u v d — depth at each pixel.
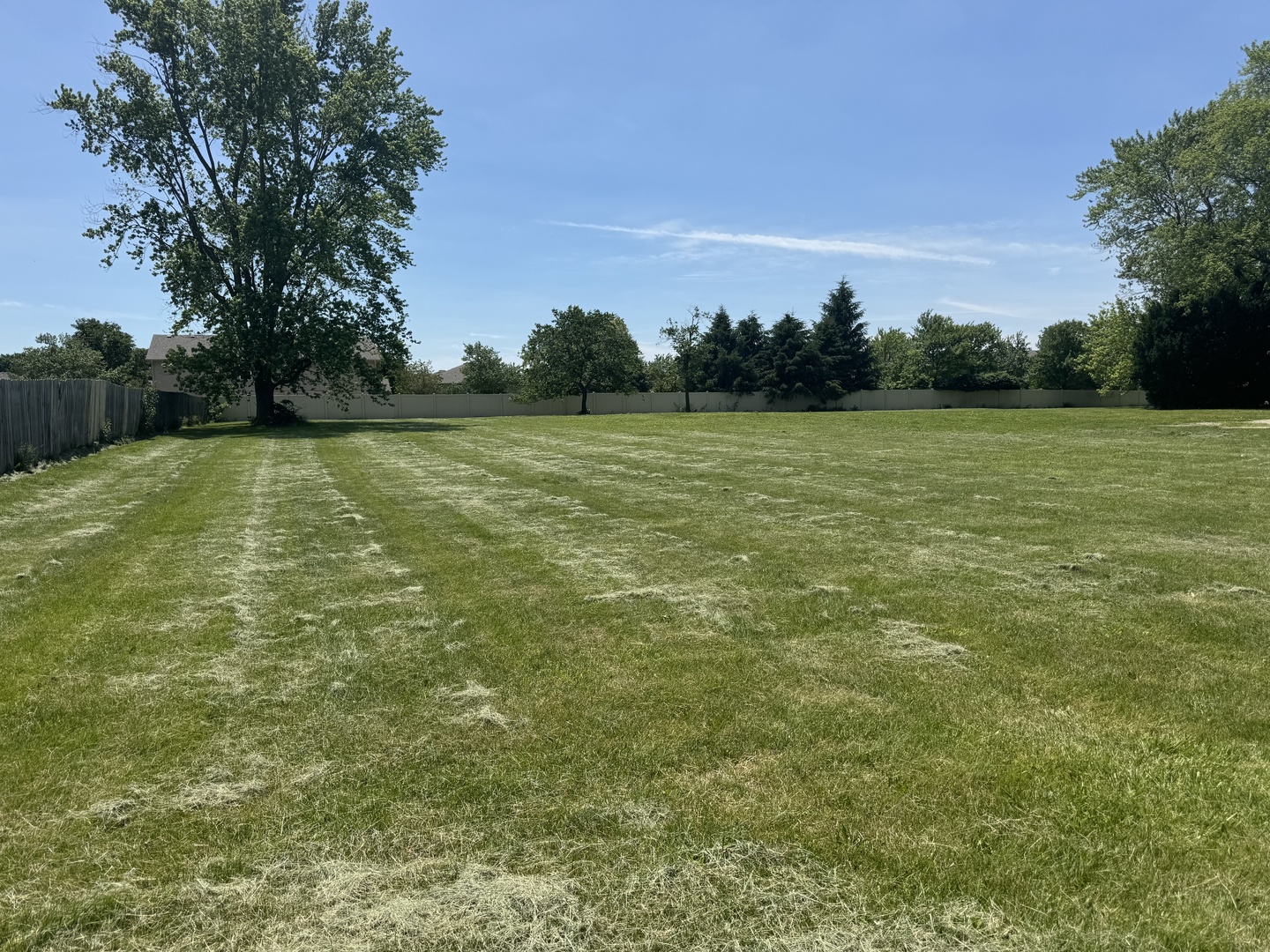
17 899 2.44
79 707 3.88
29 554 7.55
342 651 4.66
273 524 9.22
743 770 3.17
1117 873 2.46
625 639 4.80
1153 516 8.72
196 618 5.37
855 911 2.33
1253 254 34.53
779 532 8.15
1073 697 3.80
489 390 62.75
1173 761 3.15
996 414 29.50
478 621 5.22
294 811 2.93
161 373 55.09
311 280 31.08
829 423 29.73
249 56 28.19
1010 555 6.84
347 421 36.53
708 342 65.81
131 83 28.16
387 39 33.06
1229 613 5.05
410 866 2.58
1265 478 11.90
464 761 3.30
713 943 2.21
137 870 2.58
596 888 2.46
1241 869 2.46
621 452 18.89
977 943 2.18
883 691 3.92
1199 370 37.38
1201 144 34.62
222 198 29.86
